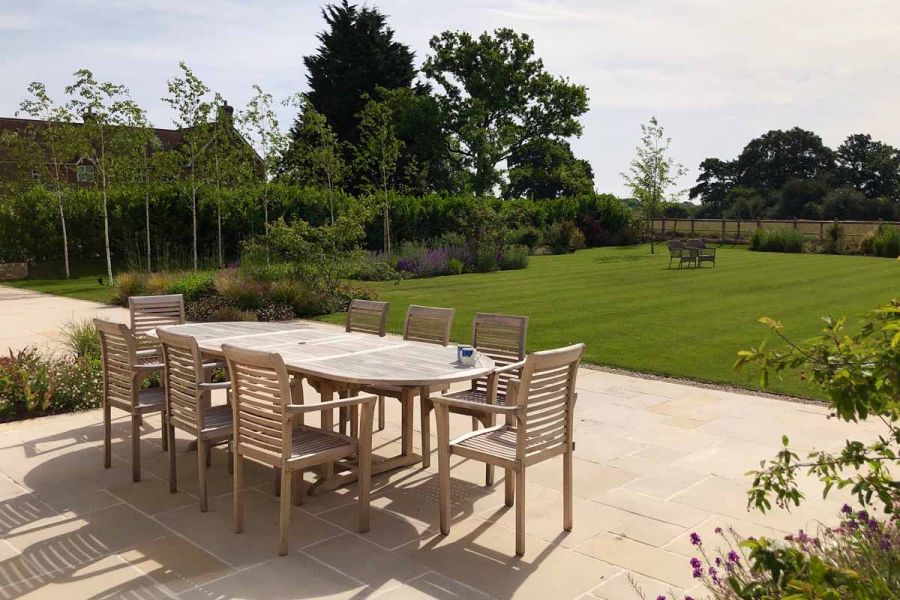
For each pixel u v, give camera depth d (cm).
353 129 3656
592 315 1245
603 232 3353
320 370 450
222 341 560
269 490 480
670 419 636
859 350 227
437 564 372
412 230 2645
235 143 2194
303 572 362
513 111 4072
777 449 552
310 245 1491
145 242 2328
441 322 605
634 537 402
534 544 395
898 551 259
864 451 267
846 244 2766
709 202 7400
